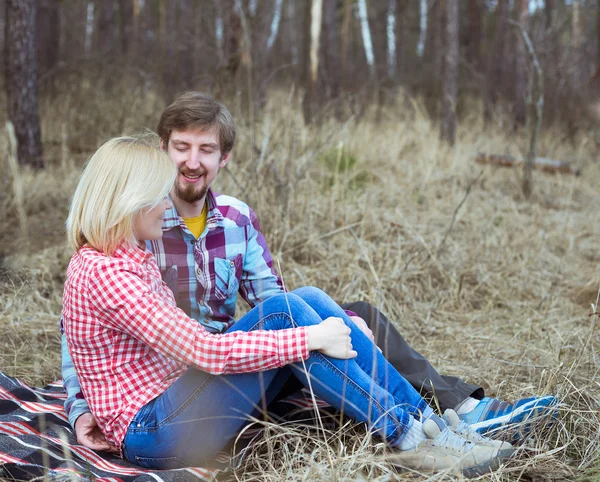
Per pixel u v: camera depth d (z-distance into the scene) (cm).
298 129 581
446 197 664
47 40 1122
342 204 525
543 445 231
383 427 217
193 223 253
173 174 211
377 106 1051
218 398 210
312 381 217
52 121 841
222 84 645
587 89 1110
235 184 482
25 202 554
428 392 246
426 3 2066
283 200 480
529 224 583
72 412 229
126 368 214
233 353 202
